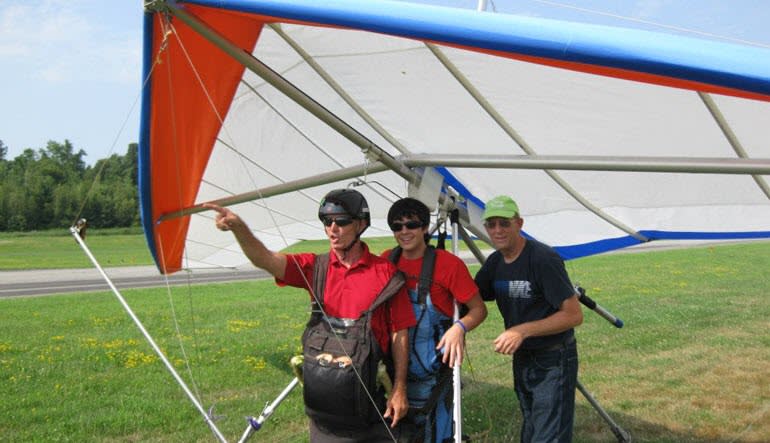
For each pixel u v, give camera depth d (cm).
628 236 560
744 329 898
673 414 533
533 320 335
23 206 4950
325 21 226
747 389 605
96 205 5025
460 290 295
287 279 295
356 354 268
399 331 283
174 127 338
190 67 301
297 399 576
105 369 689
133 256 2870
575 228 545
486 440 470
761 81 174
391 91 363
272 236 598
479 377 651
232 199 437
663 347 782
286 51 332
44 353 759
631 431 492
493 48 205
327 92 377
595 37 192
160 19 254
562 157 341
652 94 296
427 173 388
